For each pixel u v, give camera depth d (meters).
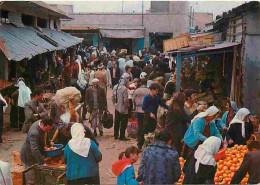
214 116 7.12
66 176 6.13
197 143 7.02
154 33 36.34
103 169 8.94
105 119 11.81
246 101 13.11
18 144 10.99
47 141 7.60
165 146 5.54
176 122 8.40
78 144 6.09
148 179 5.41
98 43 36.41
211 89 15.60
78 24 36.25
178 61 13.80
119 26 36.09
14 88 12.95
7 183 5.27
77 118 8.61
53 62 22.44
